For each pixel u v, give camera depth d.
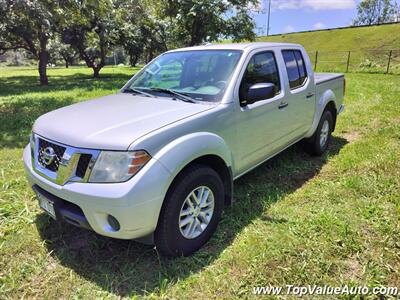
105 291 2.23
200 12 15.45
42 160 2.47
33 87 16.08
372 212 3.10
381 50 28.95
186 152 2.36
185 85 3.23
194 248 2.61
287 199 3.48
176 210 2.38
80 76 24.80
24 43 18.47
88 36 22.86
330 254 2.52
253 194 3.62
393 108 7.70
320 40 38.19
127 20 21.48
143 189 2.12
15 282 2.30
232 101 2.90
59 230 2.92
